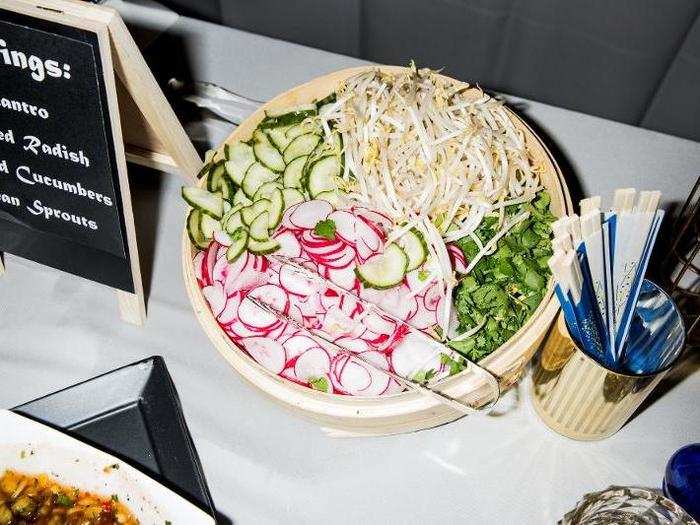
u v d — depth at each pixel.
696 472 0.81
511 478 0.85
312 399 0.76
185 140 0.92
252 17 1.65
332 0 1.54
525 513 0.82
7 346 0.95
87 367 0.93
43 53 0.73
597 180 1.11
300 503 0.83
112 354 0.94
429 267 0.87
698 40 1.32
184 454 0.82
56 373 0.92
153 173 1.11
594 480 0.85
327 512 0.82
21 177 0.86
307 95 1.03
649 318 0.80
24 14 0.71
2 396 0.91
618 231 0.70
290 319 0.84
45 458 0.77
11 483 0.78
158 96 0.83
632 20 1.34
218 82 1.22
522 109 1.19
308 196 0.94
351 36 1.61
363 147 0.95
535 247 0.92
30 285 1.00
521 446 0.87
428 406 0.75
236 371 0.81
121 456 0.81
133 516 0.75
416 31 1.54
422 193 0.92
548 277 0.89
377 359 0.82
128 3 1.16
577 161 1.13
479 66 1.57
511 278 0.89
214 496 0.83
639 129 1.18
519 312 0.86
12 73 0.76
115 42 0.73
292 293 0.85
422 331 0.83
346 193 0.94
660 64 1.40
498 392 0.78
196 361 0.93
